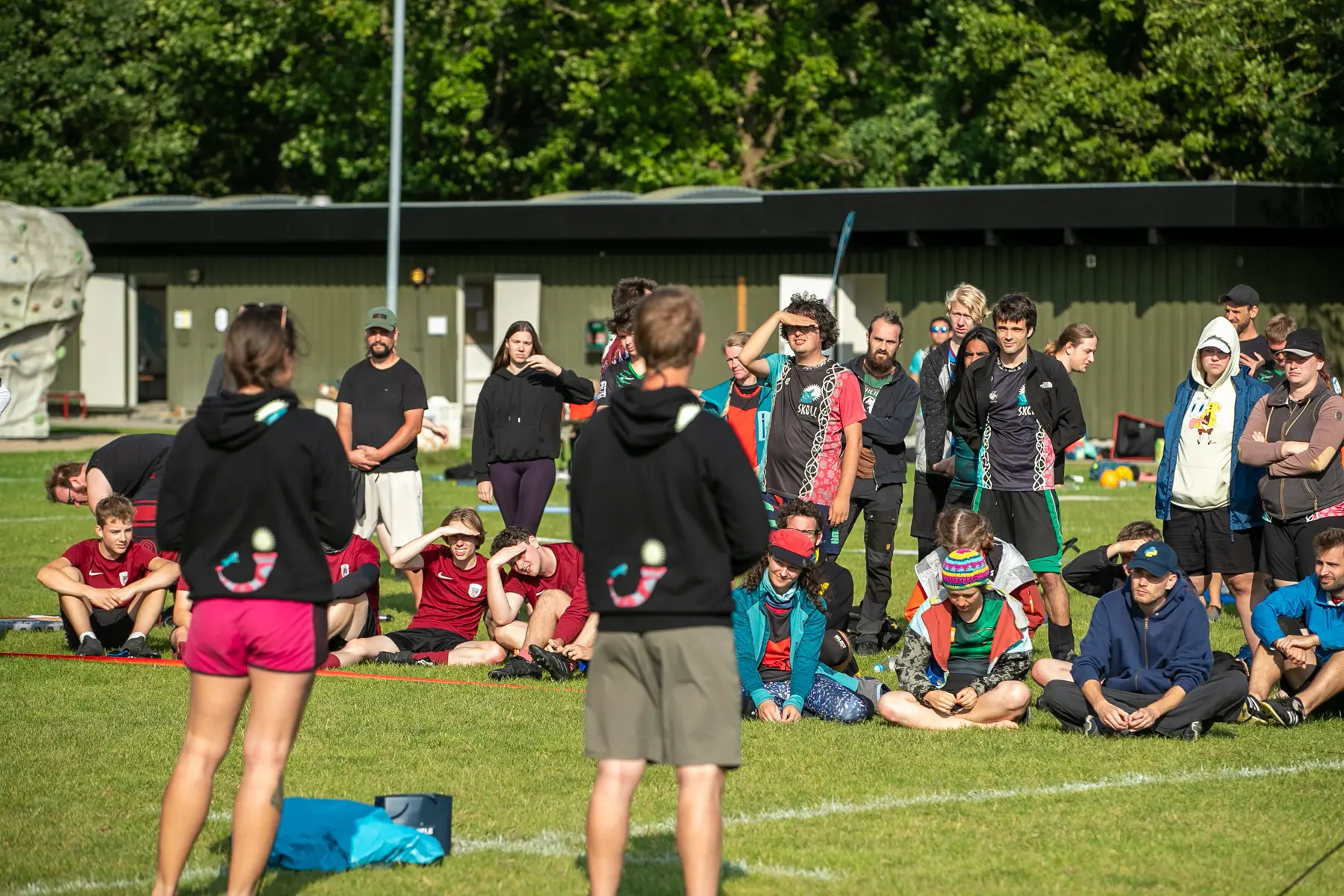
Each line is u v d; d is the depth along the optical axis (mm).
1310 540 13891
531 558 14758
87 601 14805
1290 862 8445
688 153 58250
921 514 16094
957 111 57656
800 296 13875
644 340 7262
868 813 9438
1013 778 10297
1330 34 46750
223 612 7305
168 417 50219
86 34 63625
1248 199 38906
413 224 46844
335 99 62031
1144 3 51625
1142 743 11328
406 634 15039
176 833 7379
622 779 7168
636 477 7098
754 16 57875
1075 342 15469
